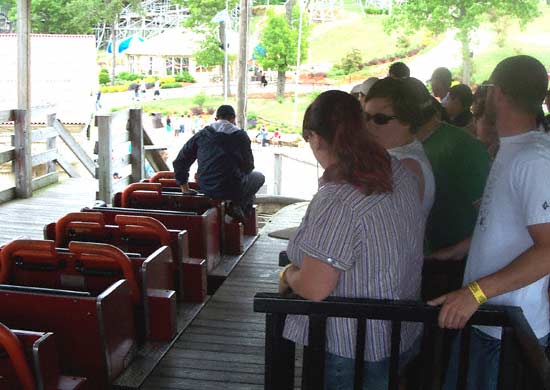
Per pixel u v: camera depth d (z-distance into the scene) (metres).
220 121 5.53
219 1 29.28
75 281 3.33
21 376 2.42
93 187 8.68
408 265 1.85
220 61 30.14
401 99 2.23
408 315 1.75
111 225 4.41
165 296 3.45
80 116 19.86
